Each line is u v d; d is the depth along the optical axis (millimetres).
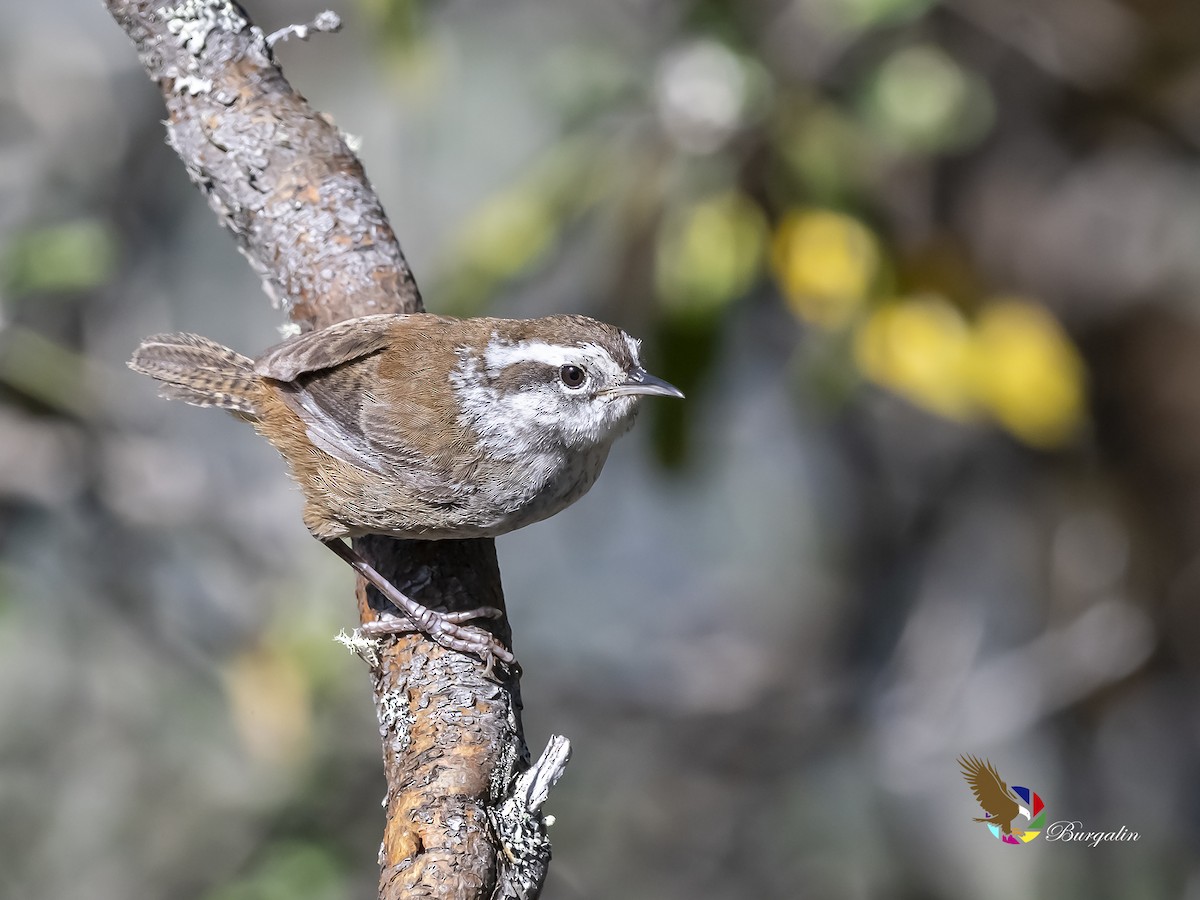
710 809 14570
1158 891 13867
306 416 7957
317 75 15172
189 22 8148
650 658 15211
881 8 9961
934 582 13883
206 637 13445
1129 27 11727
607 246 10594
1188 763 13703
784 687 14570
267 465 15234
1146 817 13914
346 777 12930
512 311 13641
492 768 6543
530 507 8023
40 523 13258
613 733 14656
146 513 12727
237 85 8188
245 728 11812
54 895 13734
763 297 12141
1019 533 13781
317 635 11609
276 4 15141
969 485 13914
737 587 16141
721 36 10047
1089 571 13367
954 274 10344
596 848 14492
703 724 14539
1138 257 13078
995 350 10109
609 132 10570
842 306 9938
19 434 12250
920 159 12297
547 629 15938
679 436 10148
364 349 7852
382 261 8242
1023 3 11781
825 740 14250
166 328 13984
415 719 6797
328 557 12008
